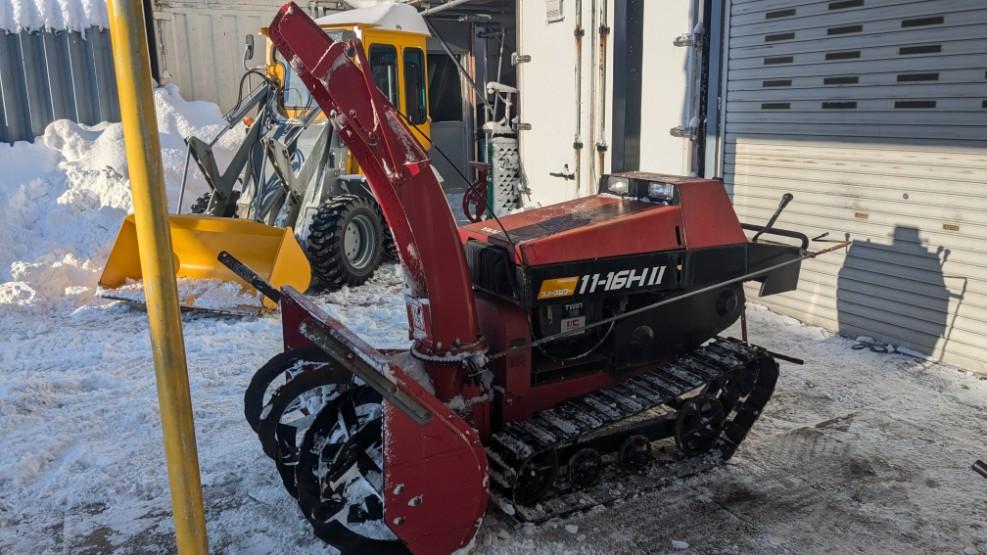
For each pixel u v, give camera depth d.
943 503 3.68
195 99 12.43
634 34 7.65
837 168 5.92
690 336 4.08
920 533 3.44
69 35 10.67
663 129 7.42
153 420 4.55
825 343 5.88
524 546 3.32
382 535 3.34
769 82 6.36
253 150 7.88
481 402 3.49
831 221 6.04
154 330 2.40
